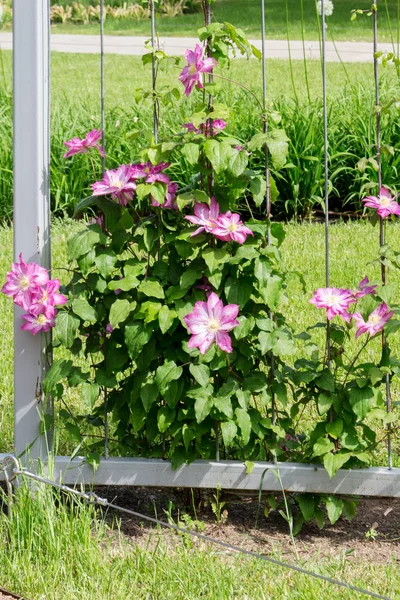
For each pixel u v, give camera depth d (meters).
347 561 2.66
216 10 21.89
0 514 2.82
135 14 21.73
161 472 2.84
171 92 2.71
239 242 2.61
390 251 2.71
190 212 2.85
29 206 2.78
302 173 7.15
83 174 7.17
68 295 2.79
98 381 2.79
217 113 2.65
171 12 22.14
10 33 18.69
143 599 2.43
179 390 2.73
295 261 5.83
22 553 2.59
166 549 2.63
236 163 2.61
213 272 2.68
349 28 19.06
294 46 17.11
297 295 5.18
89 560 2.54
